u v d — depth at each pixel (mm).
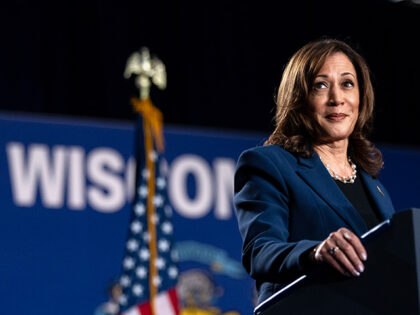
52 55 8016
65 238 7070
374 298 1750
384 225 1750
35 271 6922
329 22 9398
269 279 2051
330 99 2449
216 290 7445
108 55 8203
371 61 9469
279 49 9109
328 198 2295
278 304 1937
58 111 7906
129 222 7336
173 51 8586
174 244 7430
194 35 8727
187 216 7559
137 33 8422
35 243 6957
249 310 7500
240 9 9031
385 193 2568
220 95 8688
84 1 8273
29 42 7945
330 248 1804
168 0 8688
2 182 6949
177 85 8516
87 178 7277
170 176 7609
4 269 6820
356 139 2604
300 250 1915
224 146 7922
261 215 2211
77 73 8070
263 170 2318
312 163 2396
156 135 7688
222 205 7727
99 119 8016
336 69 2482
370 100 2613
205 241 7551
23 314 6809
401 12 9758
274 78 9000
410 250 1702
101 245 7184
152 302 7203
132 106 8109
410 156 8805
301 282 1898
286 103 2502
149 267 7277
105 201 7289
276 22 9180
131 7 8453
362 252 1771
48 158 7164
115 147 7469
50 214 7062
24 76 7848
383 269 1744
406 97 9555
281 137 2484
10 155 7027
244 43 8961
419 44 9758
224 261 7559
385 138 9312
